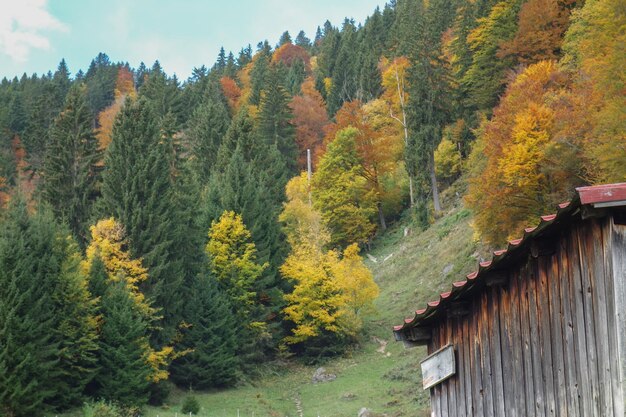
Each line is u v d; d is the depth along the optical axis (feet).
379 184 292.40
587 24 191.42
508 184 153.38
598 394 34.86
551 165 147.43
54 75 563.48
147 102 202.59
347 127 299.17
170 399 170.91
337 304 200.03
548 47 233.55
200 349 183.01
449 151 280.10
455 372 48.16
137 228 186.80
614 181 122.31
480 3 303.89
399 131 324.39
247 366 191.62
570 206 34.58
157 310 175.01
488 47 261.65
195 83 472.85
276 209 243.81
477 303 46.01
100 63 624.59
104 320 163.73
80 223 218.38
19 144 366.84
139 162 191.21
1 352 139.23
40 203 202.69
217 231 207.92
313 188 288.30
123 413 153.07
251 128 265.34
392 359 183.42
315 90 453.17
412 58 266.98
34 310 146.82
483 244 195.21
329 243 280.92
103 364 158.71
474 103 269.85
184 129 369.50
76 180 225.15
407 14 432.66
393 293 220.23
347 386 172.96
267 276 211.00
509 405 42.11
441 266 211.00
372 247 276.21
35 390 142.51
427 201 274.36
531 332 40.34
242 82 508.94
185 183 233.55
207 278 191.42
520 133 150.82
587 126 141.38
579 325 36.45
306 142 370.94
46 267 154.51
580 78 162.50
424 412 134.21
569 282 37.32
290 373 194.39
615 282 33.60
